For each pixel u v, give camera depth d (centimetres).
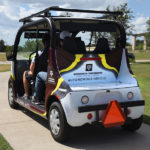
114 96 449
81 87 440
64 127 430
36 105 536
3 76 1560
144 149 423
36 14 528
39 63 557
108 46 517
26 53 673
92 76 478
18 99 641
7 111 670
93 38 555
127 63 498
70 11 491
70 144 444
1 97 856
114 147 432
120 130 521
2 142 445
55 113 451
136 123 488
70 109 413
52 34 457
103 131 516
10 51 675
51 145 439
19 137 476
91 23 488
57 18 477
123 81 493
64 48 475
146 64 2570
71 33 557
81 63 467
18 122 572
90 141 459
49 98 470
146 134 496
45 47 545
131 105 450
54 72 453
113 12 526
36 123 565
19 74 670
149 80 1272
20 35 647
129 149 423
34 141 457
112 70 496
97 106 423
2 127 536
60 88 436
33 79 575
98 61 481
